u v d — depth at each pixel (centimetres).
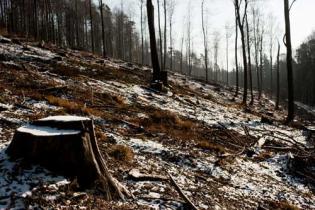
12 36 2617
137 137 914
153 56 2003
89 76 1622
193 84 3164
